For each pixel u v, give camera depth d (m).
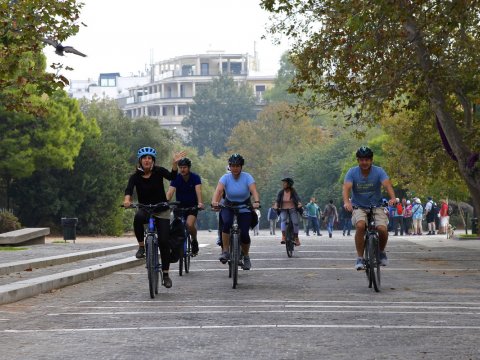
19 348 15.12
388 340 15.37
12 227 81.31
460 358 13.59
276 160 185.50
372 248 25.25
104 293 26.03
